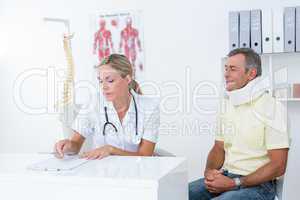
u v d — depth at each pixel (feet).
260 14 10.63
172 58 12.41
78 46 13.19
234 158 7.51
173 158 5.97
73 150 7.05
